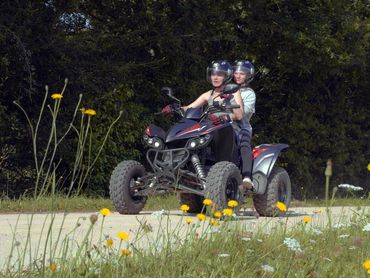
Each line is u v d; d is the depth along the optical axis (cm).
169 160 1794
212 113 1839
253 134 4088
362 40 4159
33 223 1576
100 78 3066
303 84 4250
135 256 1017
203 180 1775
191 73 3525
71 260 923
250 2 3675
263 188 1934
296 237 1320
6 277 856
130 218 1748
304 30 3809
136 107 3231
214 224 1191
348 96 4650
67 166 3112
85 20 3212
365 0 4428
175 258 1013
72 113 3042
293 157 4162
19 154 3028
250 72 1958
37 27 2869
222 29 3534
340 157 4478
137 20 3231
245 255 1042
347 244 1293
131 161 1903
